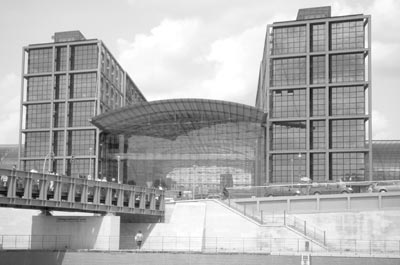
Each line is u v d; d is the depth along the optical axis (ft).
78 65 411.75
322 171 352.90
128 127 380.37
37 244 218.59
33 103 412.57
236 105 346.54
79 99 404.57
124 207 227.20
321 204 260.83
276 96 366.84
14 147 465.88
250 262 201.46
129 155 384.68
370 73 355.56
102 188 219.00
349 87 359.87
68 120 406.00
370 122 351.25
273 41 372.79
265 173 357.41
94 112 402.11
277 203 266.77
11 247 240.12
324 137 356.18
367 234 250.16
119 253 206.28
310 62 365.20
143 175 378.94
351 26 364.58
